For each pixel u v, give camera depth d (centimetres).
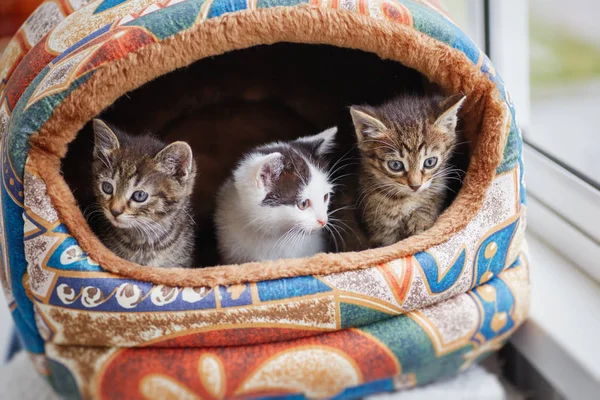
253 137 195
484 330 149
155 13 134
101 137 146
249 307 136
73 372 146
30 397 170
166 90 184
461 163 161
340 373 142
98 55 131
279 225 164
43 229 135
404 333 142
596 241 166
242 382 141
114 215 147
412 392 156
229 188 176
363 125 156
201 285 136
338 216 179
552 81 189
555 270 174
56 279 136
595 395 136
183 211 162
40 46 146
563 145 184
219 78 187
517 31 196
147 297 135
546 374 153
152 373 141
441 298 145
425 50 138
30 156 134
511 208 147
